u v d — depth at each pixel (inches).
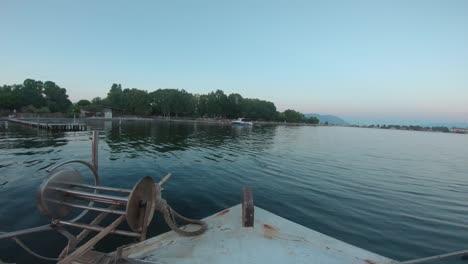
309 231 172.1
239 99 4498.0
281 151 965.2
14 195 366.9
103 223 274.5
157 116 4244.6
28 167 546.0
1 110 3036.4
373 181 531.2
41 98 3597.4
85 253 119.1
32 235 248.7
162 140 1186.0
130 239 246.1
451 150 1344.7
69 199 134.4
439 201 408.2
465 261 204.4
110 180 478.9
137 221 116.3
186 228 172.1
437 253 245.8
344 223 310.5
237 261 135.4
